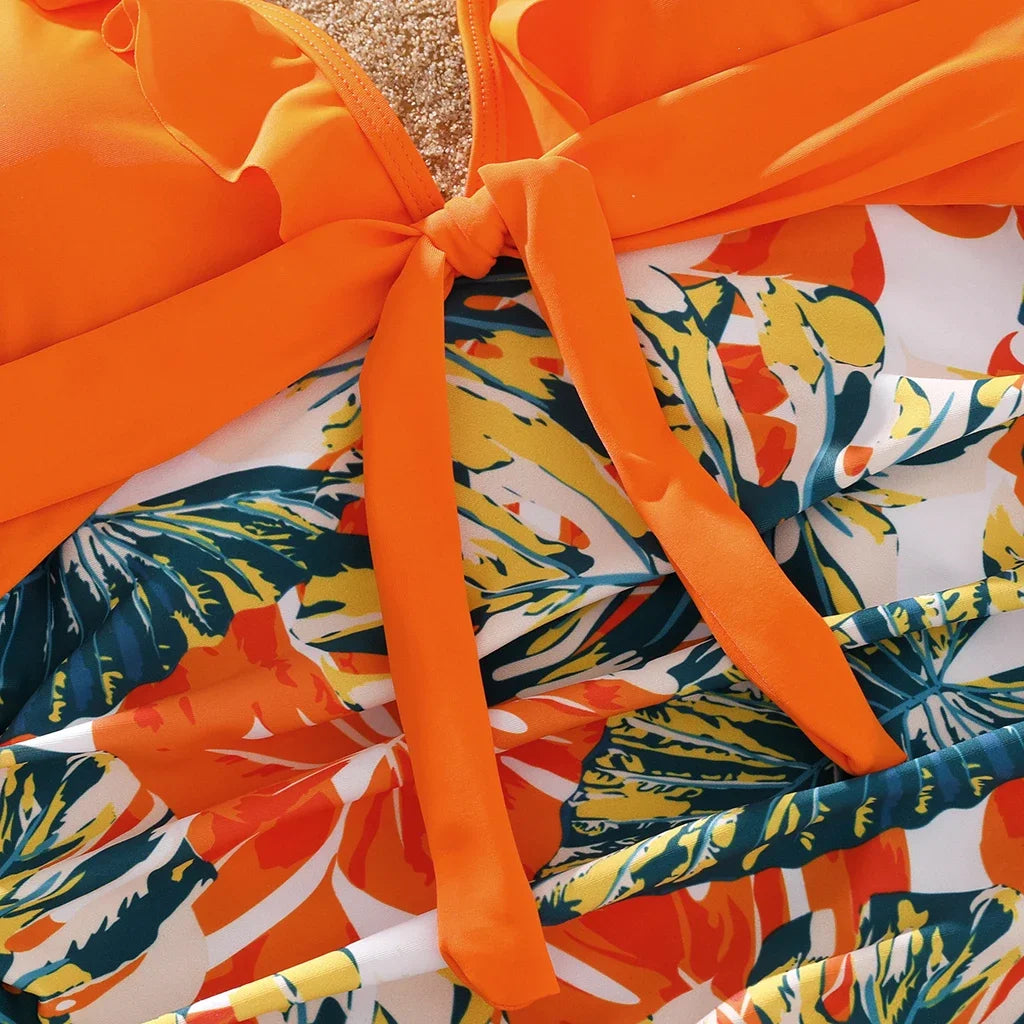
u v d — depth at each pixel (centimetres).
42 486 64
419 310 66
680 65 69
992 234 71
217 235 67
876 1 69
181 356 64
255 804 62
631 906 61
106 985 61
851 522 67
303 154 66
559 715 63
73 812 64
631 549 67
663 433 65
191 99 67
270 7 73
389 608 63
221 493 67
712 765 65
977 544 66
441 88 100
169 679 65
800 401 67
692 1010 59
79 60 67
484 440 67
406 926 59
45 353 64
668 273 69
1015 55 66
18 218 63
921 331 69
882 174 68
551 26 70
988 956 58
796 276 69
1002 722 63
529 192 66
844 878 60
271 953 62
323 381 69
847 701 60
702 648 65
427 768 60
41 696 66
